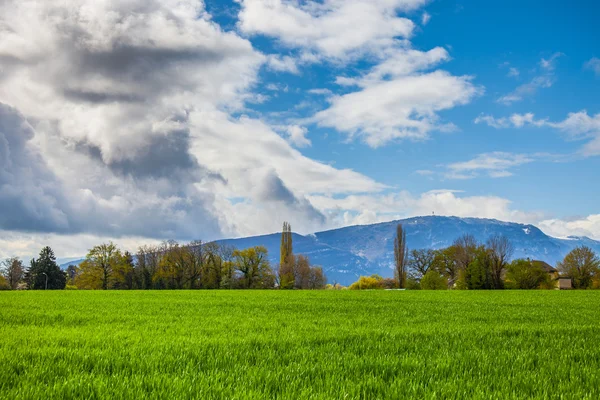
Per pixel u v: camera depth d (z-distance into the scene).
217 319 19.34
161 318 19.69
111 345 11.41
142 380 7.65
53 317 19.59
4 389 7.09
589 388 7.77
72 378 7.68
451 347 11.98
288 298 40.16
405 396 7.14
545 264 120.62
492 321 19.94
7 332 14.02
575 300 38.75
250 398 6.70
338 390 7.30
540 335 14.91
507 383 7.97
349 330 15.43
